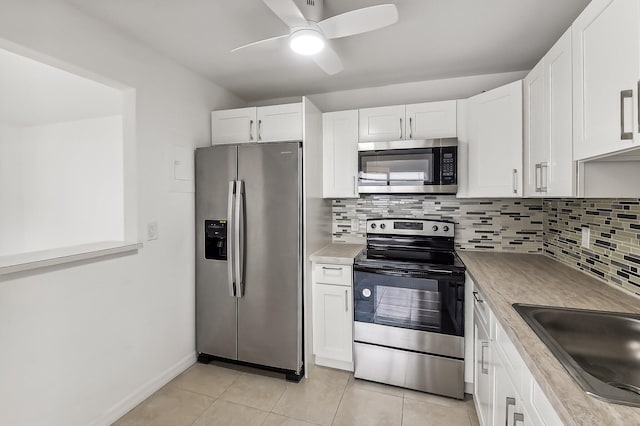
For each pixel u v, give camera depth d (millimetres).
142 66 2021
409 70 2480
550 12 1693
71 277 1628
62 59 1578
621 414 675
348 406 1970
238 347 2369
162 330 2189
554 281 1661
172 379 2266
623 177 1269
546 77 1587
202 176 2426
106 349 1809
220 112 2623
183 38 1971
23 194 2939
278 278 2258
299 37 1483
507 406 1192
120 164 2617
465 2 1606
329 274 2354
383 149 2393
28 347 1457
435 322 2049
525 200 2465
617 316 1174
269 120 2467
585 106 1186
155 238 2123
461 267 2010
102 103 2492
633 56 900
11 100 2469
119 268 1881
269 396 2072
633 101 905
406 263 2158
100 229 2707
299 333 2234
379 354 2189
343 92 2953
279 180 2238
